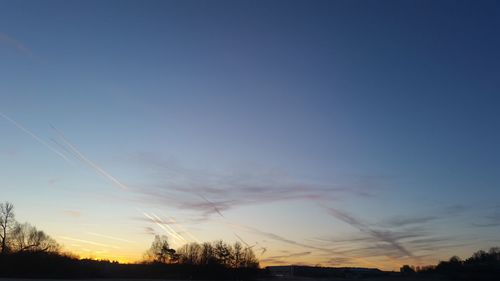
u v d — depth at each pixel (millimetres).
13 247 188875
